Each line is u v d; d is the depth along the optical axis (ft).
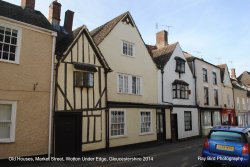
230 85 105.40
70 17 51.24
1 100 33.09
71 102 41.37
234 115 103.76
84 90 43.75
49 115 37.78
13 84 34.35
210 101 85.56
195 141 63.00
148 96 59.21
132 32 58.03
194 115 74.59
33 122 35.86
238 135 28.02
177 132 65.92
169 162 34.30
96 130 44.80
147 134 55.98
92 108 44.57
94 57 46.29
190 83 75.56
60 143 38.93
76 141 41.27
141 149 48.52
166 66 66.54
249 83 134.21
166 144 56.80
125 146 50.11
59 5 51.13
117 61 52.90
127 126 51.29
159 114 61.41
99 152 44.60
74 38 43.11
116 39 53.62
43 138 36.76
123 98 52.70
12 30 35.42
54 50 39.73
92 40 45.88
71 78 41.91
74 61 42.75
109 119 47.57
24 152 34.53
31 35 37.11
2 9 36.47
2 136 33.24
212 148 29.09
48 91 38.09
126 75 54.70
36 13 42.52
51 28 40.24
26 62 36.01
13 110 34.12
